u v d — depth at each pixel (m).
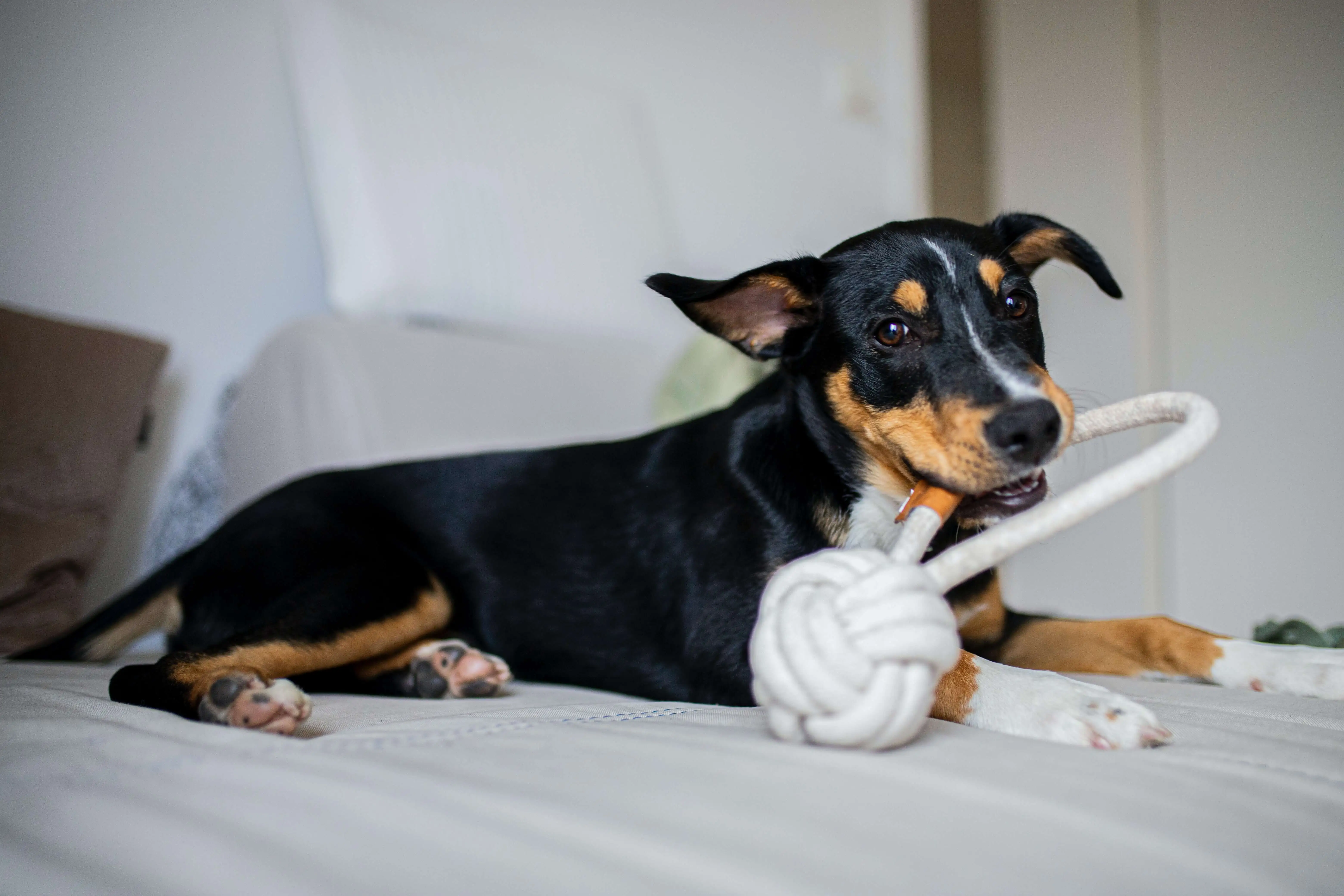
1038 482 1.60
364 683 1.95
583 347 3.31
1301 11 4.21
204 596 2.00
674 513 1.97
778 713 1.03
